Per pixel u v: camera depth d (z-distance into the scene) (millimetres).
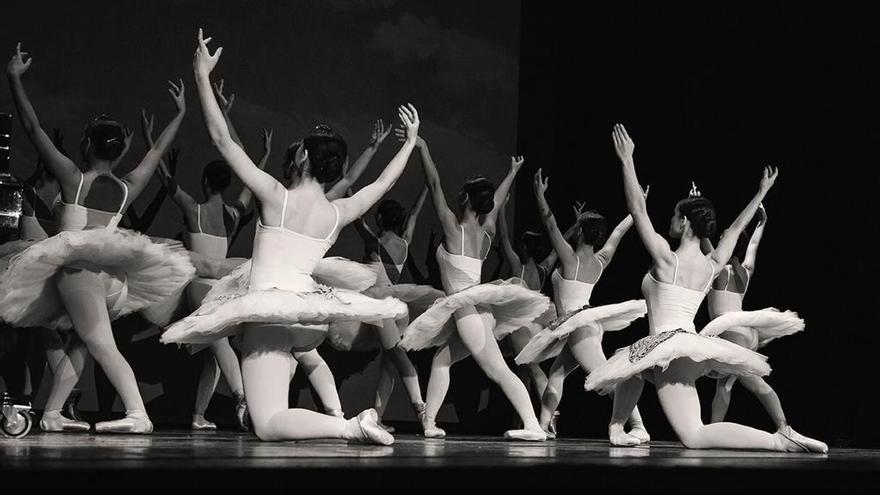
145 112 6887
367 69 7754
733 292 7012
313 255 4402
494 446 4742
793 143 7719
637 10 8500
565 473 3248
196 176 7074
